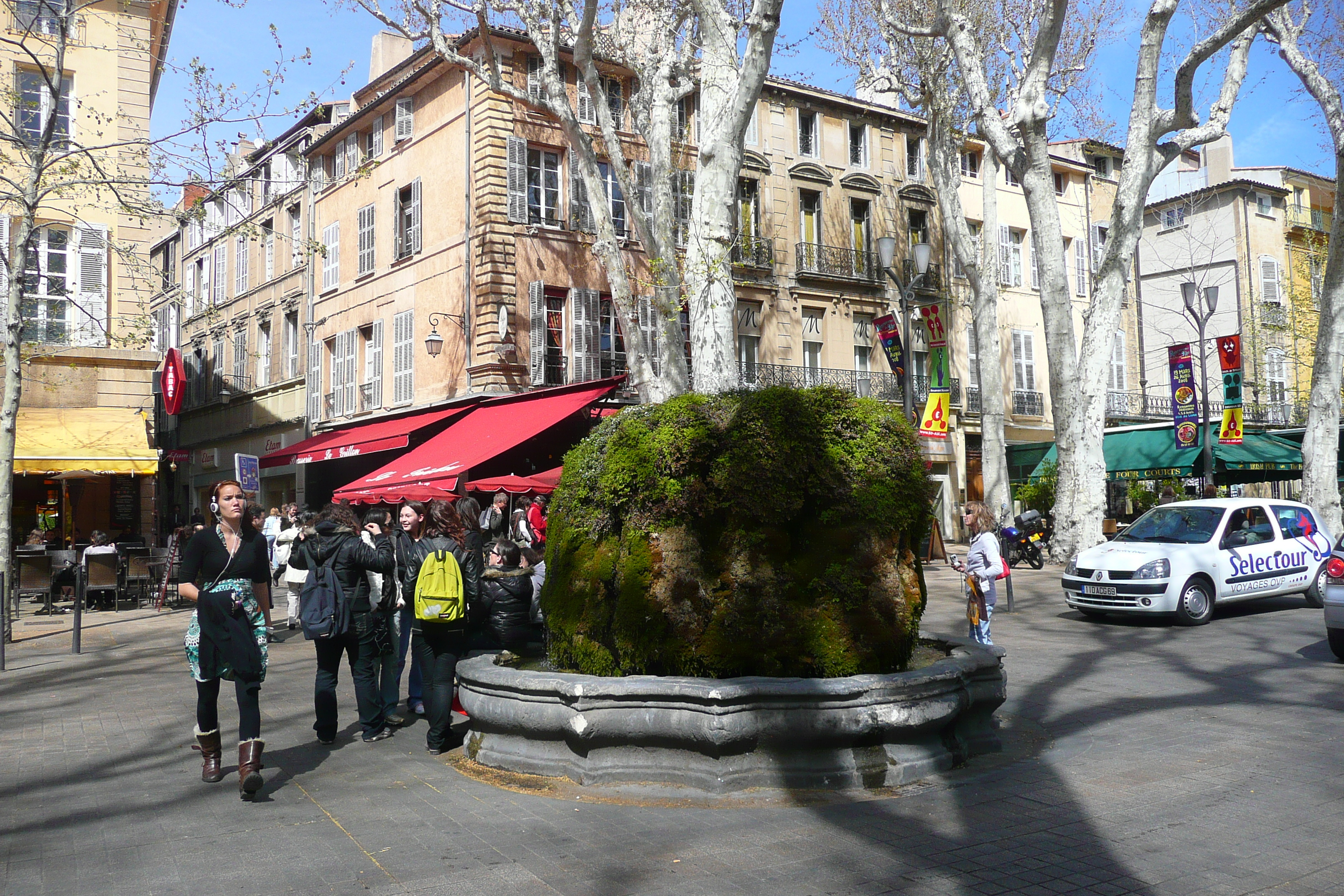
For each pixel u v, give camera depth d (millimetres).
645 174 26078
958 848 4316
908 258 32719
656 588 5676
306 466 29875
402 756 6297
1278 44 21094
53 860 4316
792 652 5621
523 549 7941
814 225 30938
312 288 30578
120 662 10742
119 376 20266
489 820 4848
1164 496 23047
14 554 17484
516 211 24125
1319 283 38719
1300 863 4035
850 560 5793
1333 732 6320
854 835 4512
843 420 6043
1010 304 35531
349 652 6730
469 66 15109
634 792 5230
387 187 27703
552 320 24812
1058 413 20844
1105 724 6789
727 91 12102
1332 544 16062
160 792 5438
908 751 5508
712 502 5695
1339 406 20500
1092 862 4109
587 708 5387
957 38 19859
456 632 6430
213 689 5527
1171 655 9828
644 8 15891
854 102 31547
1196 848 4246
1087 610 12742
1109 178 39031
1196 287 22953
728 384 12078
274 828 4754
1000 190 35719
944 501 32812
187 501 38531
